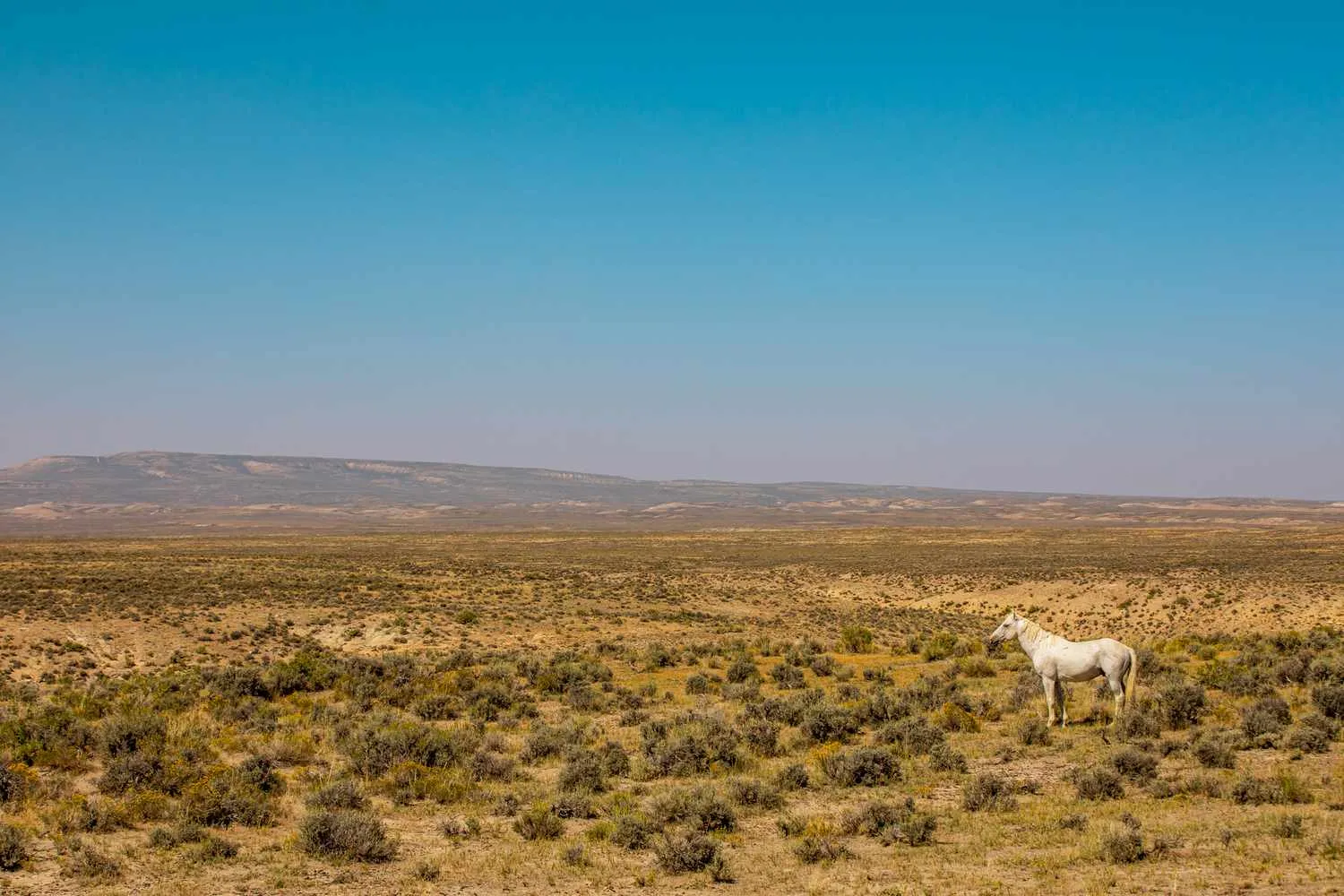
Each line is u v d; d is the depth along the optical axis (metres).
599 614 75.19
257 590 80.19
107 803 19.47
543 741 24.98
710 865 15.25
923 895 13.48
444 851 16.83
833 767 20.95
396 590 85.81
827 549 175.38
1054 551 152.25
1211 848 14.87
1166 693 25.33
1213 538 189.75
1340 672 30.25
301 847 16.77
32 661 52.09
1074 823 16.61
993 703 29.06
